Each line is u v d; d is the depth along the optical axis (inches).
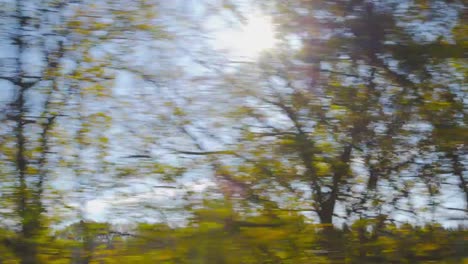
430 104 173.9
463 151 179.0
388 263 153.6
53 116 233.0
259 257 137.5
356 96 179.9
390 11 171.3
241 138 190.2
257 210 162.1
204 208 136.1
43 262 177.6
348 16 172.7
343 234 159.6
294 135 184.1
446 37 170.7
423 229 163.6
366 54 173.3
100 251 168.7
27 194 214.2
